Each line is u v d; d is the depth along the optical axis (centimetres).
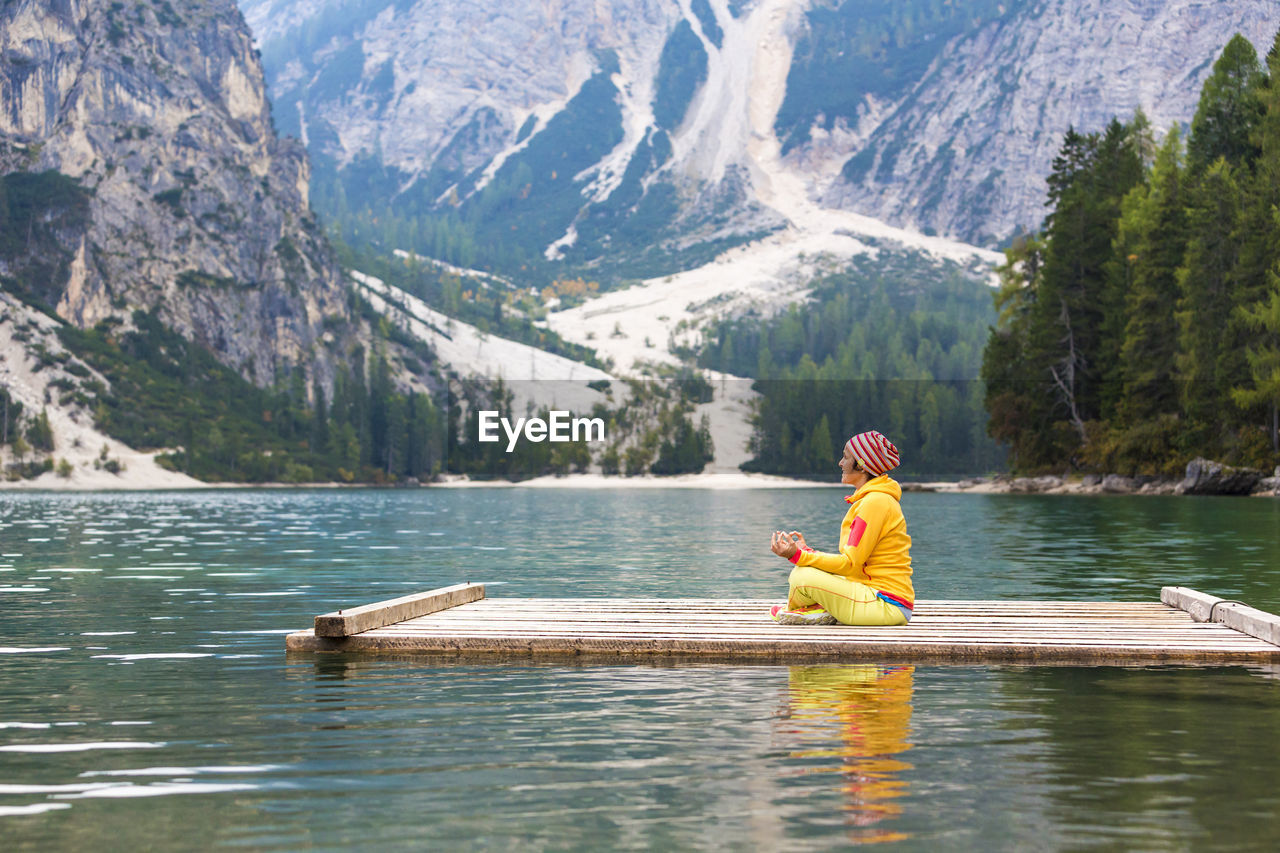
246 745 612
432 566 1997
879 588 1070
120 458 16338
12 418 15938
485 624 1073
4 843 439
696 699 755
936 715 700
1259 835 446
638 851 429
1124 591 1549
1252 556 2178
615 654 964
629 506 6319
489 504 6844
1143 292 7688
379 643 976
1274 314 6831
